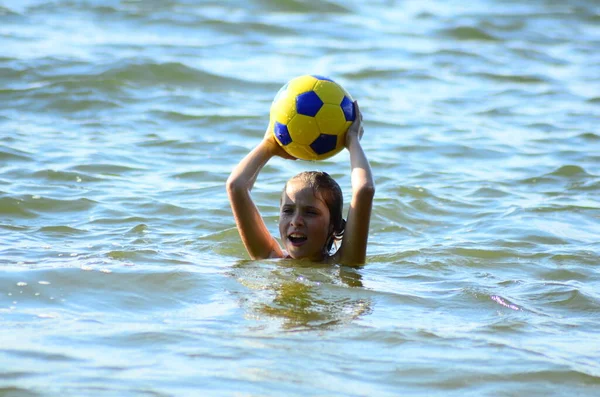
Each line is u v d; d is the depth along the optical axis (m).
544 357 14.77
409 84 48.44
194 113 39.16
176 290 17.66
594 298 18.59
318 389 12.95
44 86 41.31
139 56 48.16
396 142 36.06
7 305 16.16
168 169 30.80
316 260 20.34
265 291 17.86
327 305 17.17
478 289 18.81
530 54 58.97
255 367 13.66
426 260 21.45
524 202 27.94
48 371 13.13
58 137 34.22
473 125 39.78
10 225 23.34
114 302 16.77
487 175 31.55
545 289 19.14
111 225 23.95
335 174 30.98
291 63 51.31
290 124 19.28
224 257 21.03
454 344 15.24
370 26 65.19
